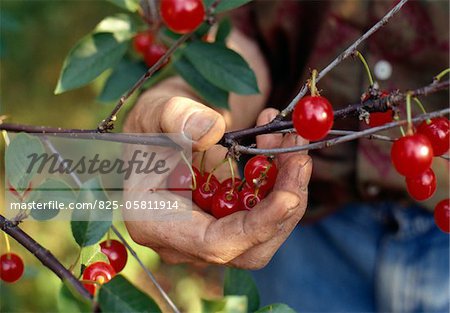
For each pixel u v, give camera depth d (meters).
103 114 1.79
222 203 0.80
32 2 1.67
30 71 1.89
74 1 1.87
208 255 0.80
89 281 0.72
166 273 1.96
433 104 0.98
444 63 0.97
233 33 1.06
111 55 0.90
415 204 1.01
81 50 0.89
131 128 0.88
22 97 1.88
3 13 1.28
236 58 0.88
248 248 0.79
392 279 1.05
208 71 0.88
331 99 1.01
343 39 1.00
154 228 0.82
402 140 0.73
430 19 0.96
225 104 0.92
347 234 1.07
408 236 1.04
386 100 0.74
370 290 1.08
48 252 0.74
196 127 0.79
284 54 1.06
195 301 1.91
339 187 1.03
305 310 1.10
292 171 0.78
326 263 1.10
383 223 1.05
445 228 0.82
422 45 0.97
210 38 1.03
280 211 0.76
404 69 0.99
